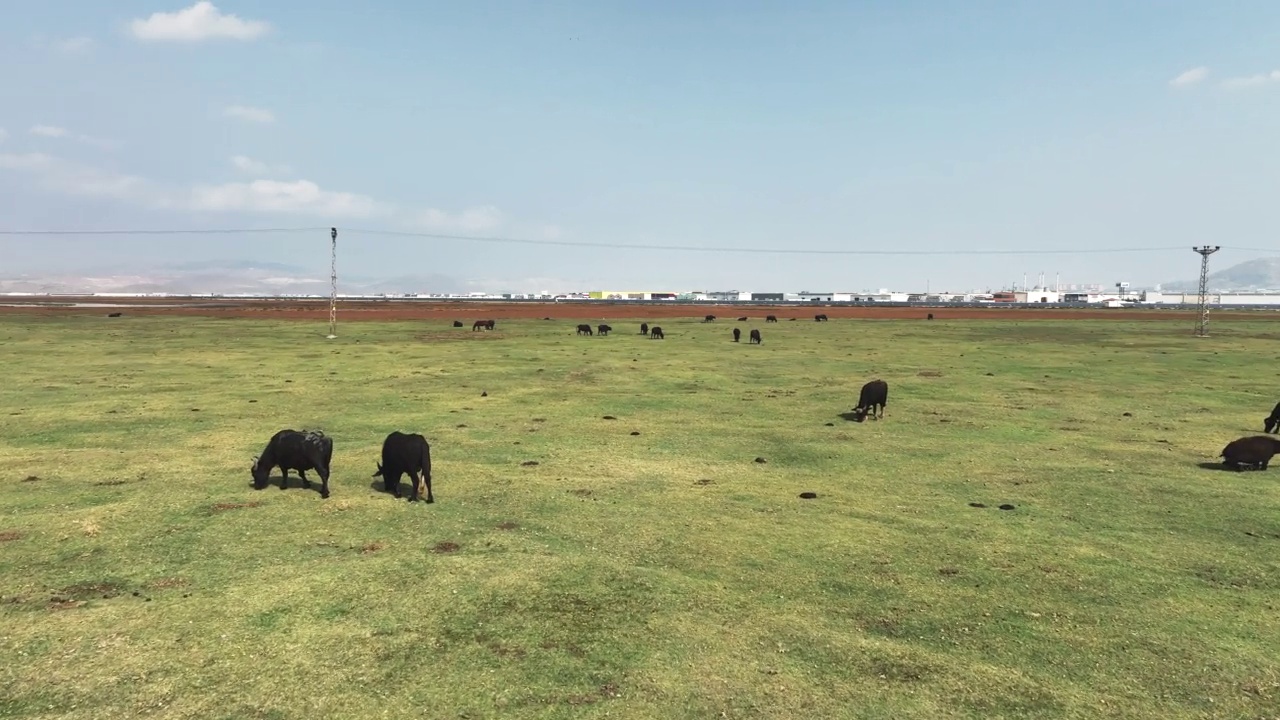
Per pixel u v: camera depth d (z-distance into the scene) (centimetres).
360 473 1563
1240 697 704
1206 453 1802
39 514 1242
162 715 656
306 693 695
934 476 1575
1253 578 1003
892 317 10094
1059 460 1727
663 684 719
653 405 2498
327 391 2766
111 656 761
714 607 901
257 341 5072
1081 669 757
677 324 7881
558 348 4681
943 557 1080
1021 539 1161
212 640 799
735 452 1803
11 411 2283
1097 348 4834
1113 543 1144
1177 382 3111
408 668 745
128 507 1288
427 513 1280
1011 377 3275
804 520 1256
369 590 941
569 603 907
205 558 1048
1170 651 796
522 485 1475
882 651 792
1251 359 4088
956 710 679
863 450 1828
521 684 716
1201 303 6475
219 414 2258
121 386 2845
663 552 1094
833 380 3166
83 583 952
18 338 5091
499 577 989
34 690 693
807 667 756
